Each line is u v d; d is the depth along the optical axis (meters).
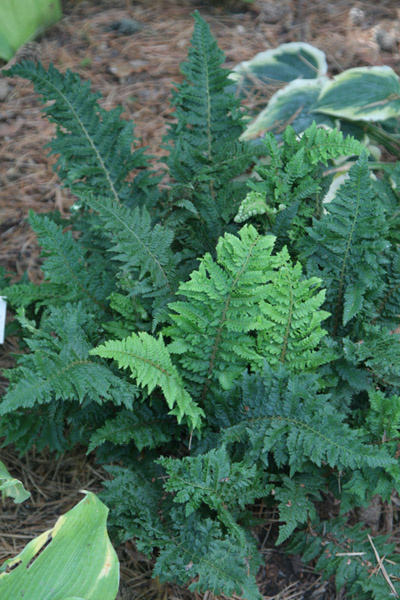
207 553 1.33
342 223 1.44
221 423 1.43
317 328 1.40
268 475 1.41
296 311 1.39
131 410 1.42
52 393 1.41
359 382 1.42
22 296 1.47
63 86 1.55
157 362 1.36
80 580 1.26
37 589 1.25
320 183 1.54
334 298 1.49
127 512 1.38
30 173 1.93
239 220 1.46
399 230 1.55
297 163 1.47
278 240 1.51
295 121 1.85
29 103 2.04
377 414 1.40
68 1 2.21
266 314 1.39
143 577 1.46
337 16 2.15
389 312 1.48
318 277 1.46
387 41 2.08
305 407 1.37
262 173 1.51
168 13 2.20
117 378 1.37
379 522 1.50
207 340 1.41
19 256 1.82
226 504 1.37
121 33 2.15
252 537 1.42
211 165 1.56
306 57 2.00
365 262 1.45
